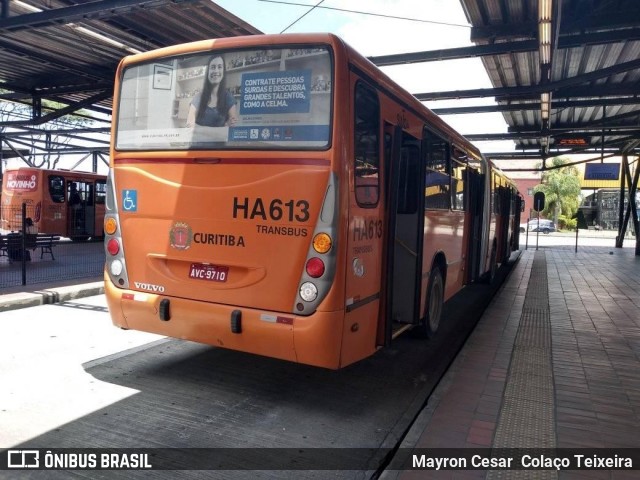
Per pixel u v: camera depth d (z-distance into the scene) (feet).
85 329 23.47
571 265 59.26
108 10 26.89
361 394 17.13
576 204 191.93
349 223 14.38
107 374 17.76
